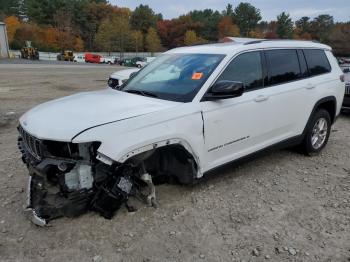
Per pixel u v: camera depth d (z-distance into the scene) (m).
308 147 5.58
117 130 3.25
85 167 3.25
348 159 5.66
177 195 4.23
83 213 3.57
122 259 3.12
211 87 3.99
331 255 3.20
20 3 122.75
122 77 9.22
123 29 108.44
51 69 30.34
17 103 10.99
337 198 4.27
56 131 3.19
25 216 3.75
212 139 3.99
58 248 3.25
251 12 131.88
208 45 4.83
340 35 86.25
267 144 4.79
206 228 3.59
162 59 4.91
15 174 4.86
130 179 3.56
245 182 4.67
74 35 109.62
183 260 3.13
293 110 5.03
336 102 5.85
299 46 5.31
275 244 3.35
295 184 4.65
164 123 3.54
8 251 3.20
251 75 4.47
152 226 3.60
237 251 3.25
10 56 58.81
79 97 4.15
